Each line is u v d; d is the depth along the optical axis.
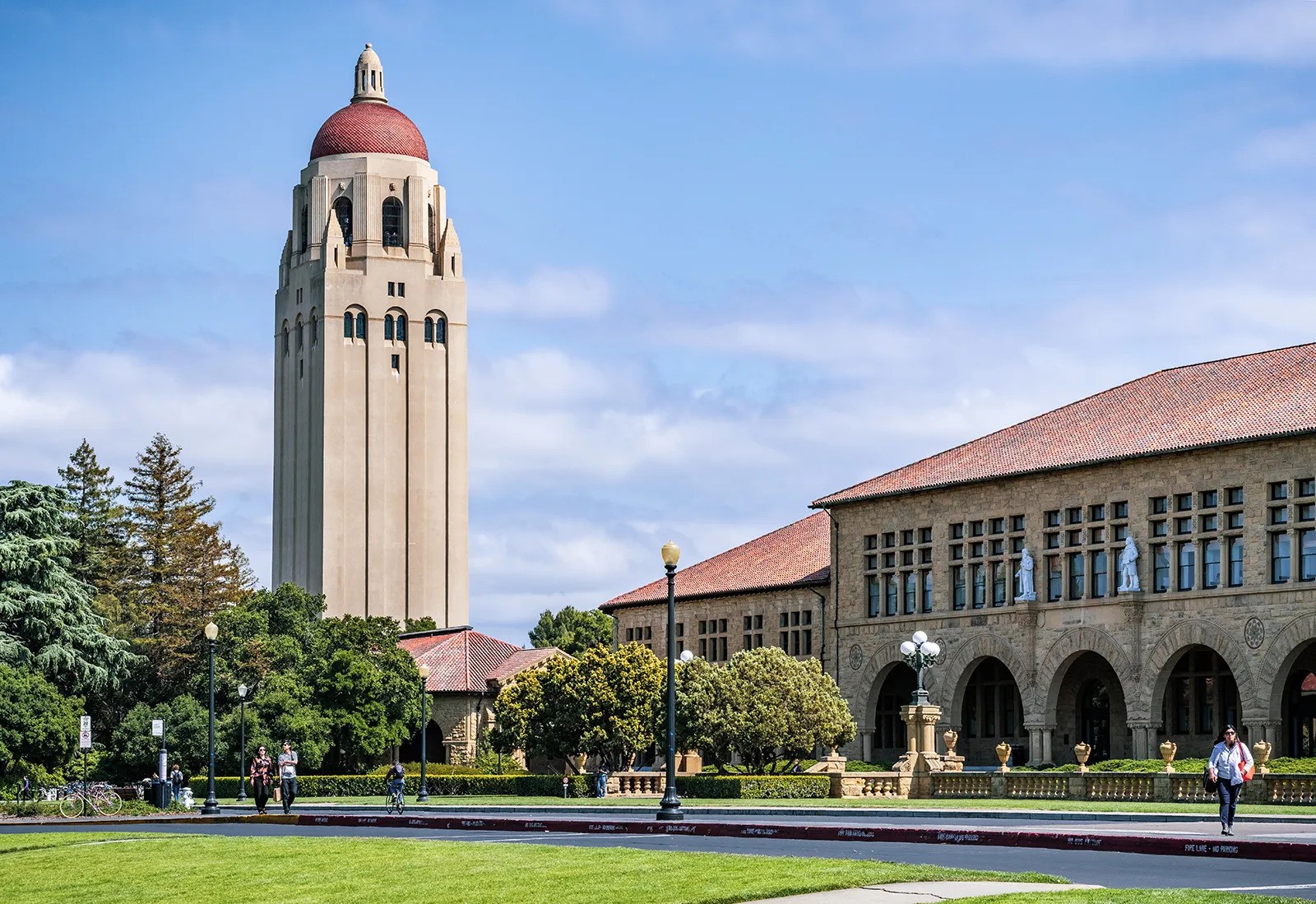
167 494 145.25
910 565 84.19
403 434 175.38
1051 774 59.75
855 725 83.00
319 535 172.12
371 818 47.84
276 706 99.38
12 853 38.78
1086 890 24.06
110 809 66.06
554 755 83.69
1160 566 72.31
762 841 37.25
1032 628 77.25
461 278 179.50
